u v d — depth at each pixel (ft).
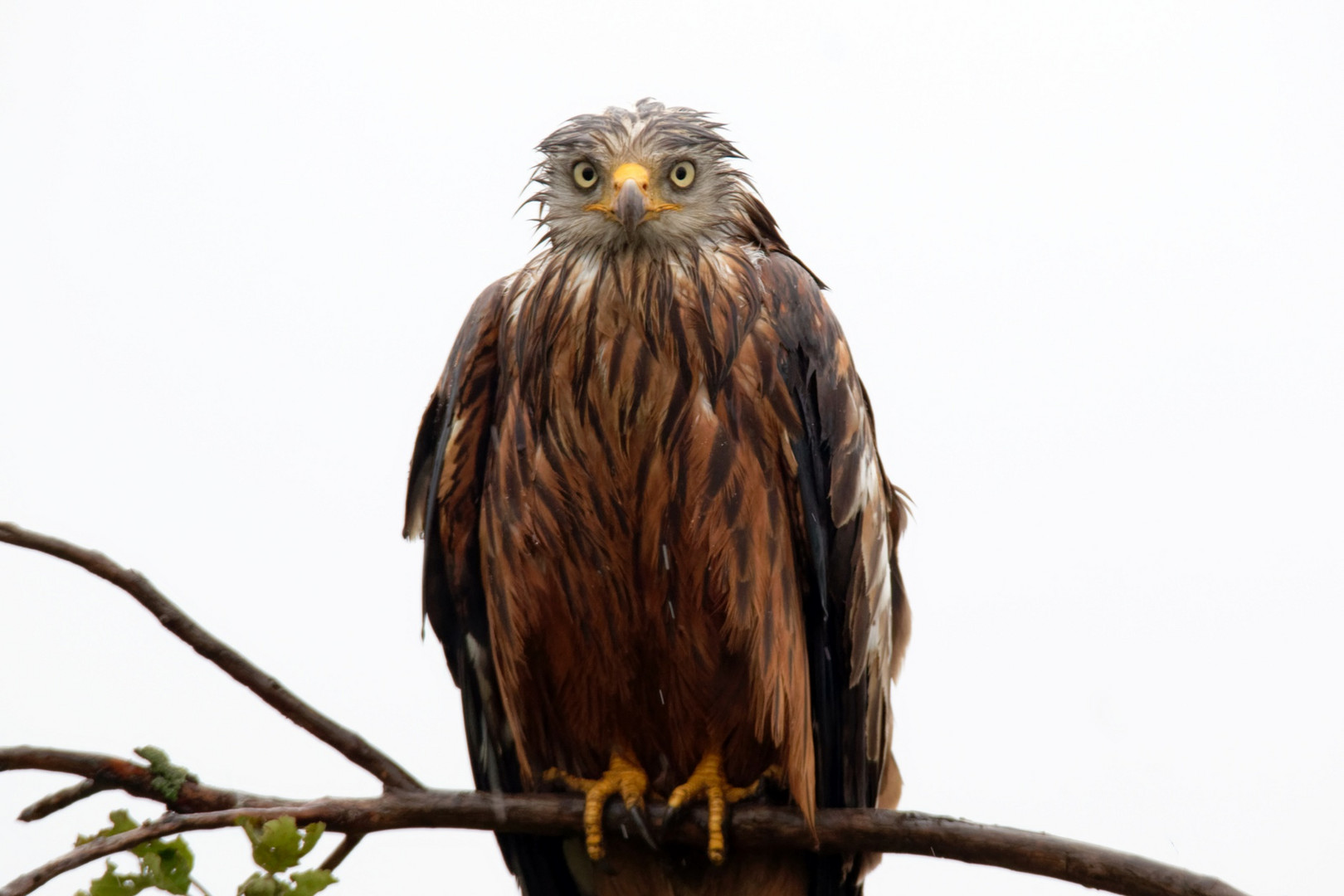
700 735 35.19
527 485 34.22
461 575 35.99
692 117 36.42
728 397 33.86
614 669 34.88
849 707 35.14
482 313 36.06
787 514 34.42
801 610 34.55
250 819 22.59
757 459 33.91
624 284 34.17
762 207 37.19
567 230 35.35
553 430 34.27
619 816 34.19
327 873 22.35
